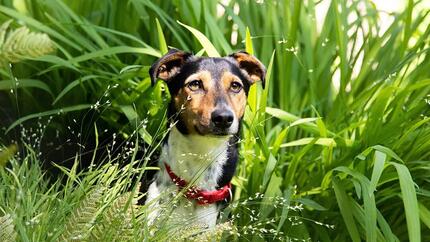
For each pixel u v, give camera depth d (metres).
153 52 4.18
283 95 4.46
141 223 2.85
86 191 2.90
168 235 2.78
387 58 4.67
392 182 3.90
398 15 5.00
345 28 4.73
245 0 4.80
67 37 4.46
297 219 3.76
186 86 3.53
